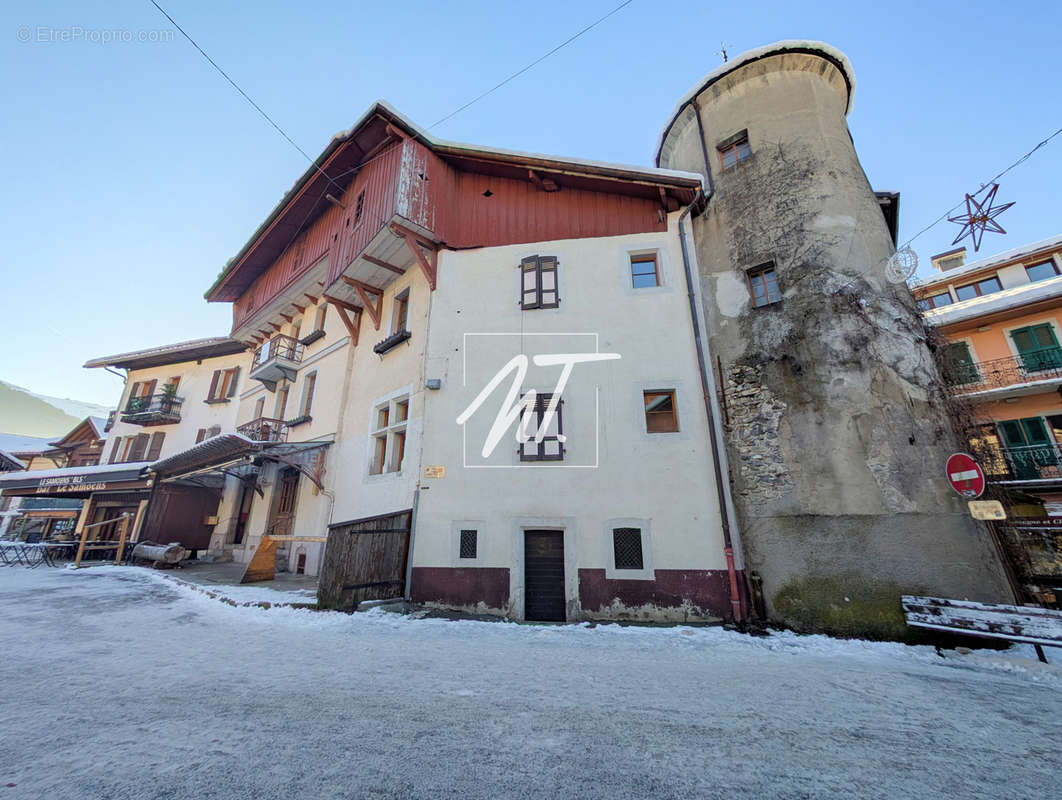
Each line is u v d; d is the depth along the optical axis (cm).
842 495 742
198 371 2291
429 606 849
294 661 495
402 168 1059
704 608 779
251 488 1706
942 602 626
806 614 715
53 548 1628
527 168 1120
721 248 1002
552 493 888
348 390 1368
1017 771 278
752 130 1039
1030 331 1532
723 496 829
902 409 757
